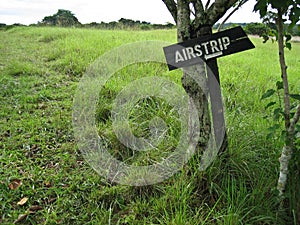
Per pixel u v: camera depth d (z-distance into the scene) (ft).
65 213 4.99
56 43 20.57
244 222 4.57
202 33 4.82
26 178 5.81
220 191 5.08
